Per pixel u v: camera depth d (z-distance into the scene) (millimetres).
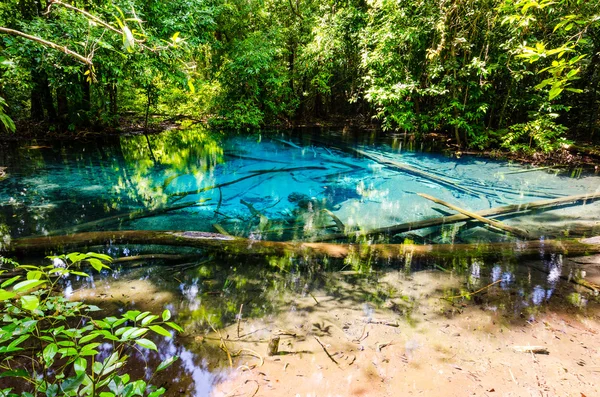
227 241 3602
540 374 1939
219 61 14297
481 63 8039
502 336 2273
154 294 2730
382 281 3014
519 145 8875
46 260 3256
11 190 5492
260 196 5621
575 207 5203
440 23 8016
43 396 1705
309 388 1814
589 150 8344
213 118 13633
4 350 941
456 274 3145
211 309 2539
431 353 2100
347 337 2242
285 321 2410
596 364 2025
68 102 10055
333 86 15062
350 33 11945
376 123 14648
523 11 1513
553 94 1246
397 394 1793
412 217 4773
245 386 1816
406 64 9961
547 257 3479
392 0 8930
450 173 7266
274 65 14031
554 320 2459
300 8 14789
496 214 4875
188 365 1953
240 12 13633
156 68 9305
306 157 8789
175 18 9430
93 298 2637
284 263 3328
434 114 10617
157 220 4484
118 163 7594
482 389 1832
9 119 1085
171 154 8820
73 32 6512
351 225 4441
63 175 6461
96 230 4066
